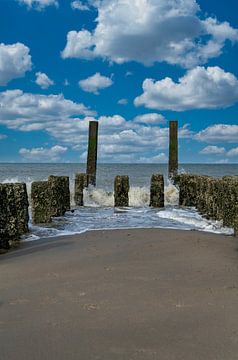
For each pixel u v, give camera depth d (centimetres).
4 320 378
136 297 435
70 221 1105
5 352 314
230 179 932
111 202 1653
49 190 1079
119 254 655
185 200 1537
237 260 604
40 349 318
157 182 1483
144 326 358
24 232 896
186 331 346
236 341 326
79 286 480
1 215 750
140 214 1269
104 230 918
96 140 1822
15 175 4022
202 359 300
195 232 866
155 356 305
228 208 926
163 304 412
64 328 356
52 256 662
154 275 522
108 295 444
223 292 447
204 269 550
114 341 330
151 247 702
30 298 441
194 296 435
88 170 1812
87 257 641
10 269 581
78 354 309
